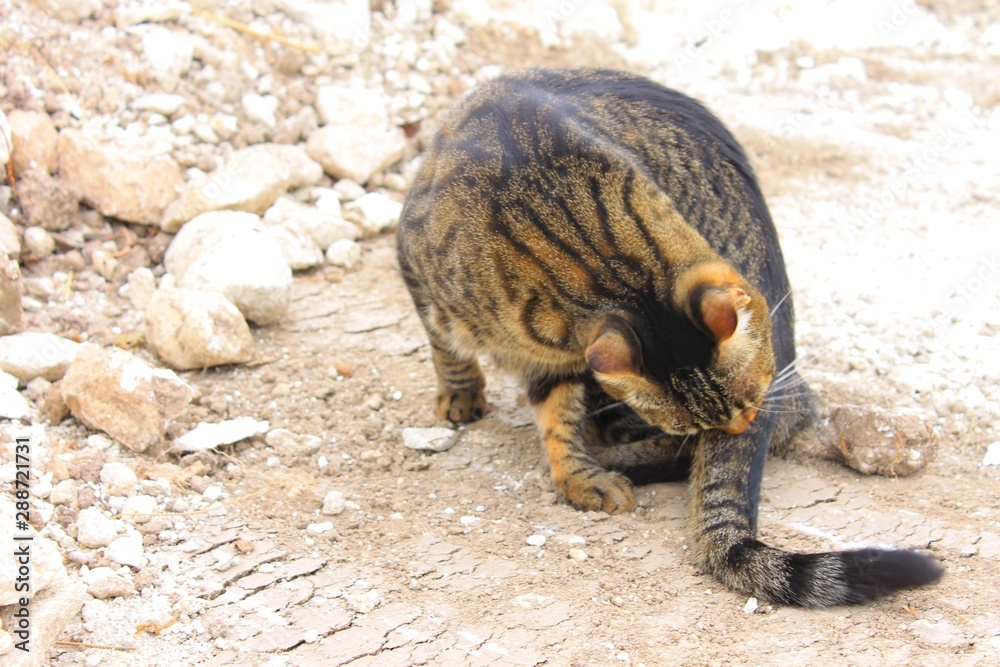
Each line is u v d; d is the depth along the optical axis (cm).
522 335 103
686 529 101
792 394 107
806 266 135
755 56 174
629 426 110
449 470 109
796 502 104
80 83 133
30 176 124
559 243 99
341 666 89
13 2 137
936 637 90
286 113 143
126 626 91
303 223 132
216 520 100
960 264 135
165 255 125
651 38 173
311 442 110
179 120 135
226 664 89
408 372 120
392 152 143
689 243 99
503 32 167
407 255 108
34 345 112
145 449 105
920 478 107
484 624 92
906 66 175
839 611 93
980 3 197
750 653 90
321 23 152
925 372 119
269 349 120
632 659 90
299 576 96
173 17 145
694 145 110
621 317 97
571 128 102
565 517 103
